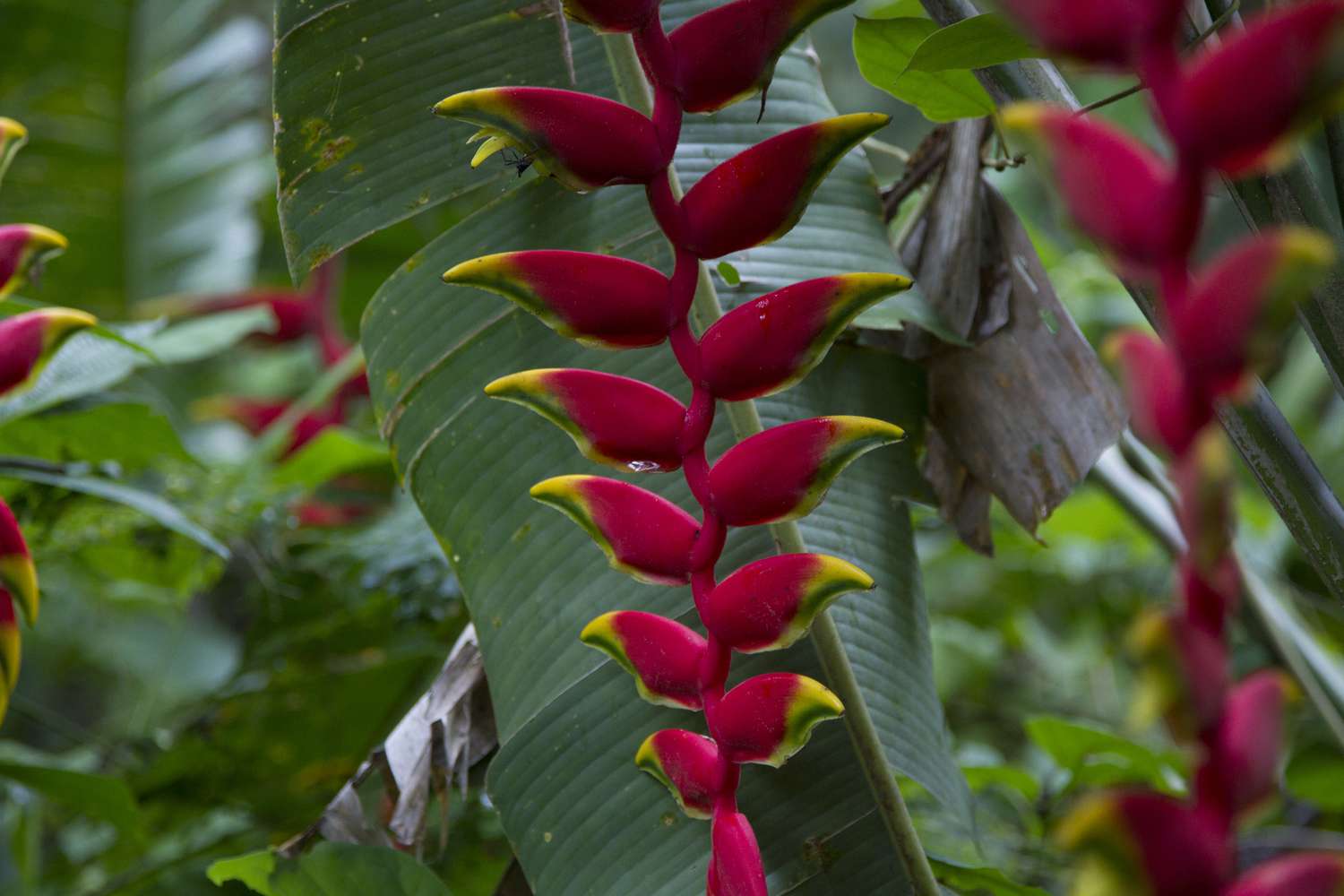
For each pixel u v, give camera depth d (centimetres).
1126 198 141
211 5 612
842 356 212
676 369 195
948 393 225
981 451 223
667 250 195
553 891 191
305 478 342
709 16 155
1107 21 141
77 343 269
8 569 171
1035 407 219
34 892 303
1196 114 140
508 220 198
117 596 350
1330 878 140
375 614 312
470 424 198
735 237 156
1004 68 185
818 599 156
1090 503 408
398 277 202
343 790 215
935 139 231
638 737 191
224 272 564
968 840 247
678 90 155
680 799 162
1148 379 142
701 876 187
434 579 295
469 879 272
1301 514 181
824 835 189
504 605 196
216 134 599
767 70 156
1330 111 140
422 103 194
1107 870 140
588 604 193
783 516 157
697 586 158
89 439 290
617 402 158
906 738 195
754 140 203
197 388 600
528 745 193
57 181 577
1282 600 368
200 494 314
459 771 209
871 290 155
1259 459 181
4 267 173
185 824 326
